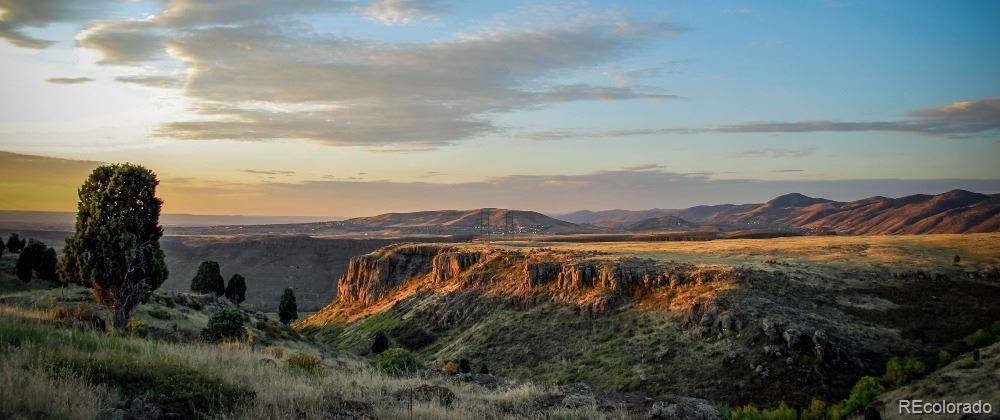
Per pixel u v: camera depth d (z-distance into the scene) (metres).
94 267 30.89
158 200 33.72
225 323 31.14
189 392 11.35
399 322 95.44
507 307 84.19
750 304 58.34
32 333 15.03
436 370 26.95
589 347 63.19
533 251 106.62
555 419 14.85
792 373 47.12
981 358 23.77
